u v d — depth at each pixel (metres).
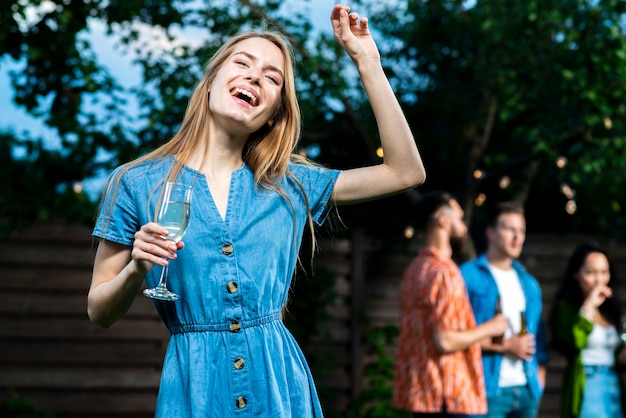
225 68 2.29
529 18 7.52
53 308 7.28
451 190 8.68
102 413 7.34
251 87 2.26
